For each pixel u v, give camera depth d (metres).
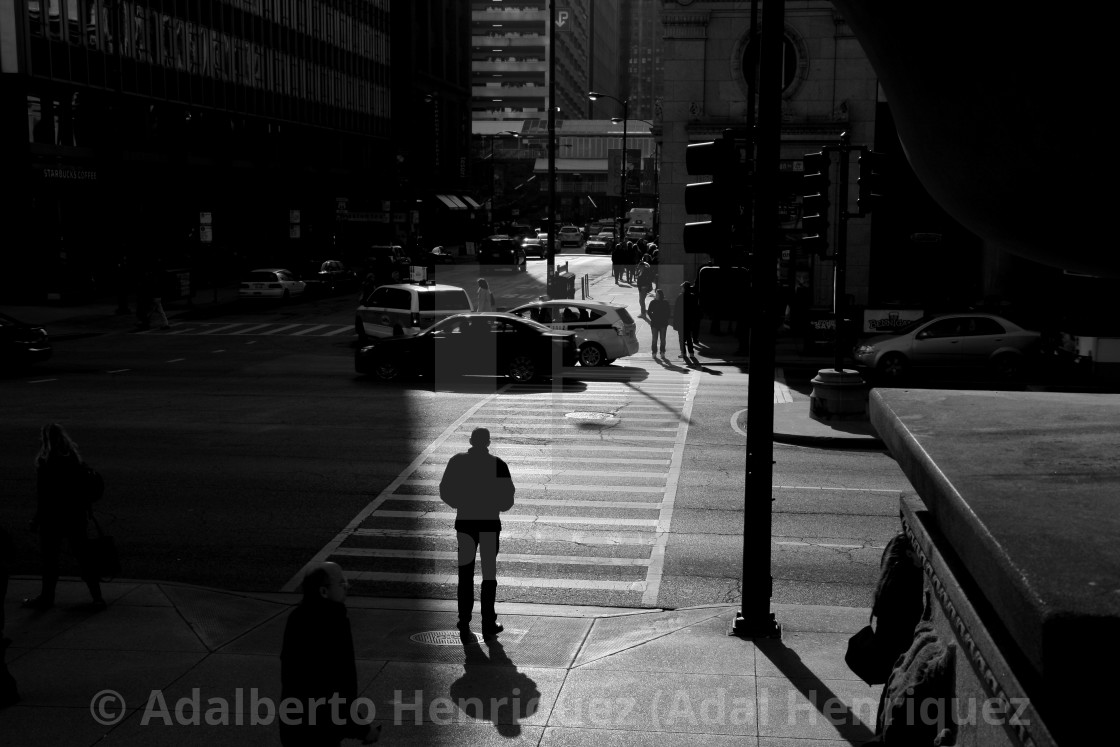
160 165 54.50
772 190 9.28
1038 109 2.03
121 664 8.68
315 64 74.50
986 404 4.02
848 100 36.09
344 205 70.00
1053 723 2.34
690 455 17.19
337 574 5.94
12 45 43.25
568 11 189.38
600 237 92.88
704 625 9.78
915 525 4.25
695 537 12.81
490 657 8.99
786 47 36.16
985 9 1.99
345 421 19.86
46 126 46.00
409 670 8.65
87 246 49.53
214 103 59.88
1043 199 2.20
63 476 9.94
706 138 37.25
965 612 3.24
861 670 4.85
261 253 65.25
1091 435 3.42
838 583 11.16
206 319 40.97
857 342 29.17
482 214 108.25
